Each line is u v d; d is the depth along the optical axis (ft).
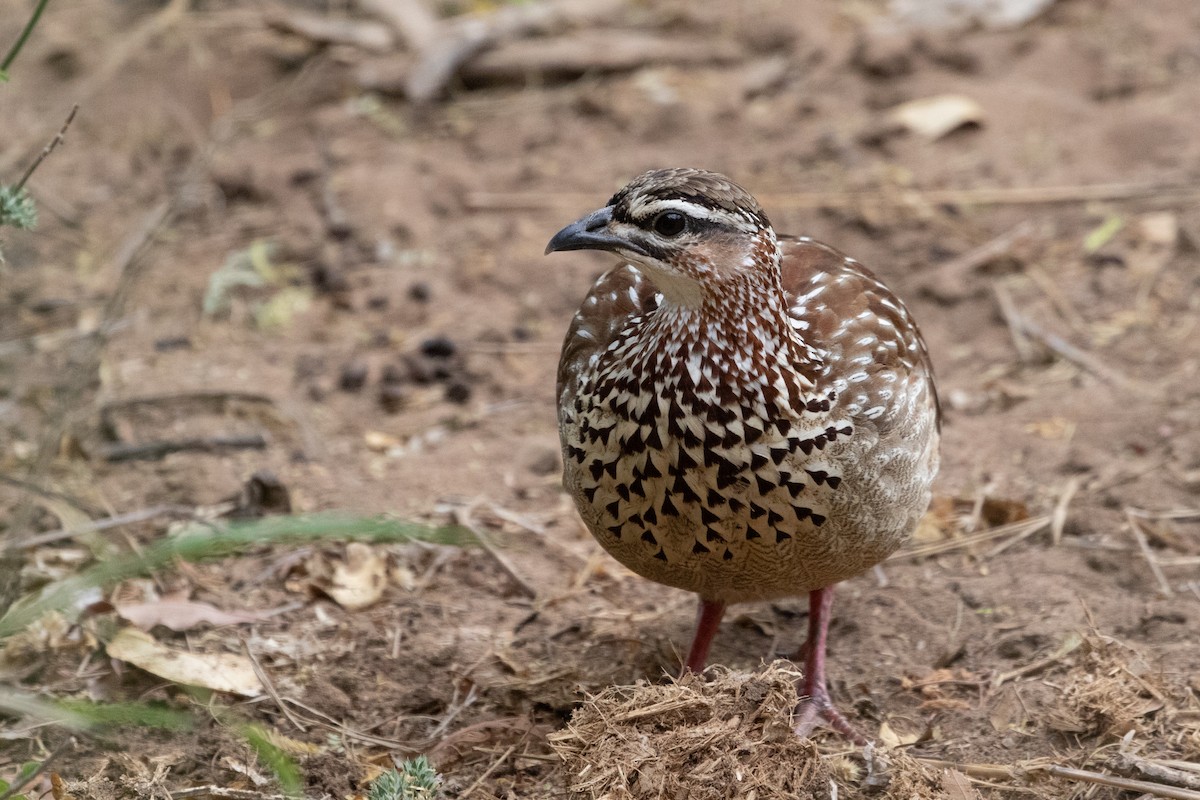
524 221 45.62
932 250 43.04
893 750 24.50
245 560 31.37
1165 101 49.34
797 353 23.24
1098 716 25.03
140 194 47.75
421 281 43.16
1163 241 42.52
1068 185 45.62
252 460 35.42
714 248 22.50
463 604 30.37
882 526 24.32
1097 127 48.52
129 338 40.63
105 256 44.45
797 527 23.39
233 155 49.32
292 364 39.91
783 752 22.52
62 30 55.83
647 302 25.71
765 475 22.91
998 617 28.84
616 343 24.16
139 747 25.50
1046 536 31.60
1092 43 52.90
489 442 36.47
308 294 42.91
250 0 57.67
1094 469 33.53
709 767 22.02
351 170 48.08
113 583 29.71
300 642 28.84
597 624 29.60
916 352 25.61
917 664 27.78
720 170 47.60
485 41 53.31
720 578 24.58
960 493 33.30
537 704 27.20
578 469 24.21
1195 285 40.55
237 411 37.37
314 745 25.98
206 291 42.80
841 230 44.37
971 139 48.57
